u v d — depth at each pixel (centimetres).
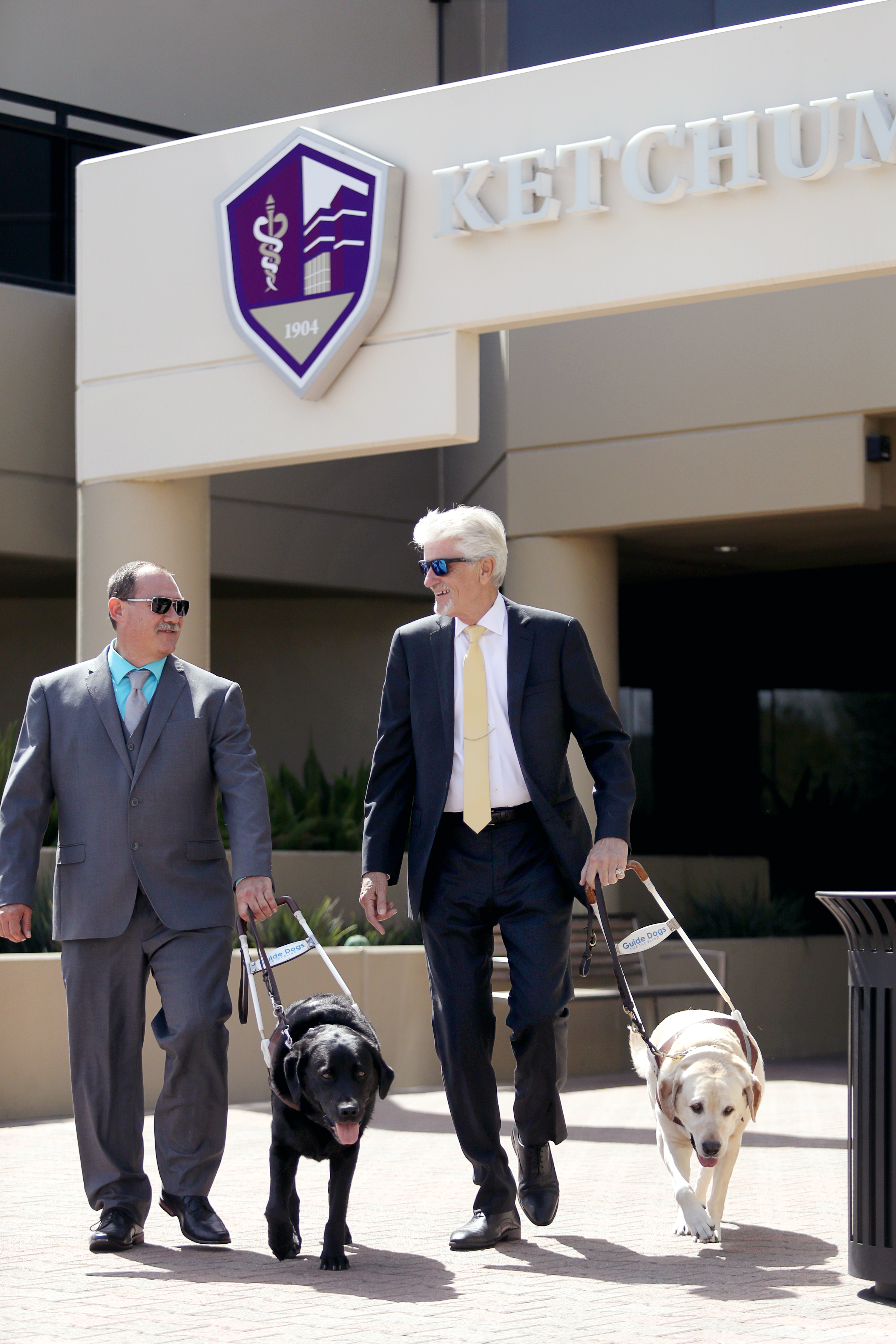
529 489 1317
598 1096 1046
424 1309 442
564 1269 500
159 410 1084
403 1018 1094
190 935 548
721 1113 528
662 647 1925
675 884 1448
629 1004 557
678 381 1252
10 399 1348
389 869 559
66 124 1410
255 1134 865
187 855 552
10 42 1464
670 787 1903
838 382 1190
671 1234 565
